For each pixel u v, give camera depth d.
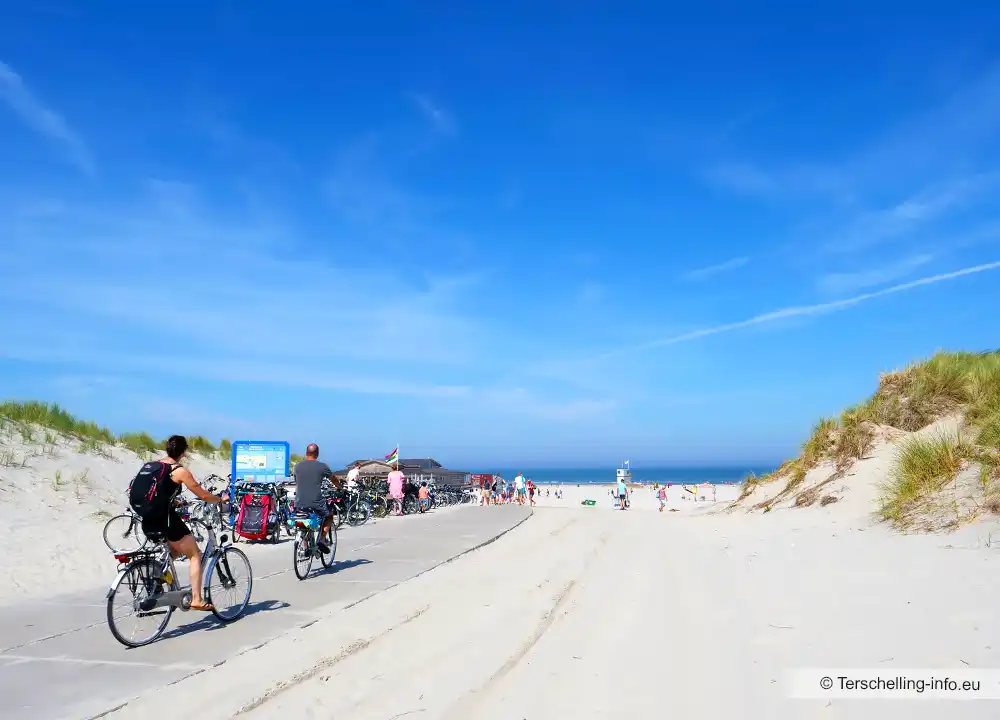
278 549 12.52
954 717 3.90
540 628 6.77
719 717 4.29
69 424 18.25
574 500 53.69
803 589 7.39
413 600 8.20
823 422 19.19
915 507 10.54
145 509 6.50
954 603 5.98
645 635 6.26
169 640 6.44
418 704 4.80
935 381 15.49
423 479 27.97
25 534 11.34
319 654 5.98
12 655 5.93
